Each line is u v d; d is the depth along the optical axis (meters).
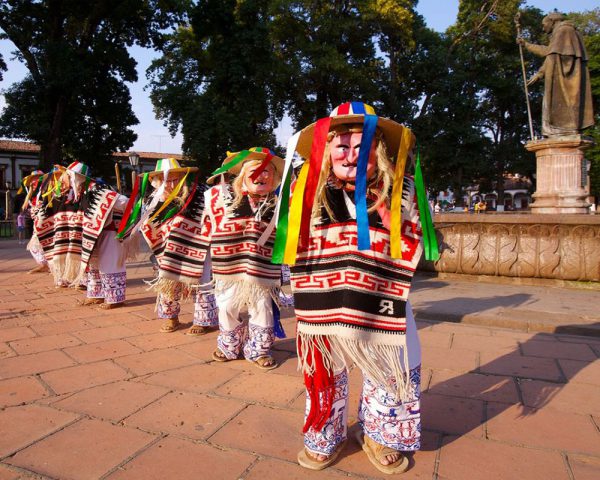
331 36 26.34
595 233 6.90
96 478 2.15
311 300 2.09
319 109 28.97
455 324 5.10
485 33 28.81
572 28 8.79
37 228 6.78
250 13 22.14
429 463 2.28
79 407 2.92
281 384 3.29
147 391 3.17
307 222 2.05
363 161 1.91
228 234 3.54
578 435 2.56
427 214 2.06
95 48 21.55
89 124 24.53
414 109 28.41
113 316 5.33
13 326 4.87
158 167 4.53
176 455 2.35
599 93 28.00
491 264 7.50
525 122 32.41
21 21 20.91
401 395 2.02
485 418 2.78
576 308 5.56
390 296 2.02
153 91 25.70
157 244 4.76
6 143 40.78
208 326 4.60
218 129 21.39
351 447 2.43
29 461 2.30
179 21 24.12
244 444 2.46
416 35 28.30
